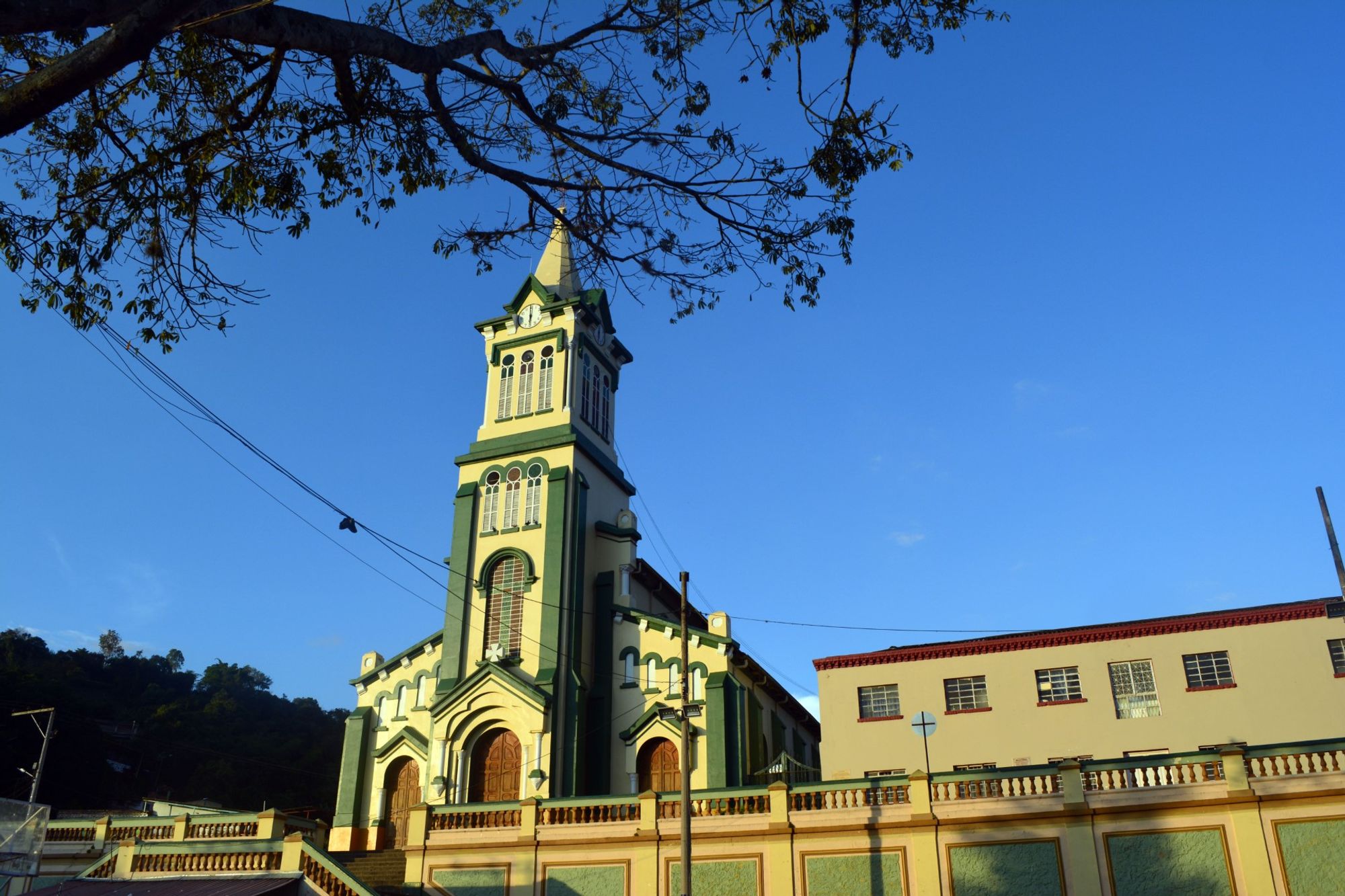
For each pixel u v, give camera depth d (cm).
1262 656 3256
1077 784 2495
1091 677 3403
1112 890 2383
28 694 6359
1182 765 2452
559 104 1541
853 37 1416
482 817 3020
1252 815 2333
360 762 4050
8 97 977
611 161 1483
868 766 3503
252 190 1462
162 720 7944
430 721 4034
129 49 988
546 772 3616
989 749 3416
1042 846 2473
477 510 4309
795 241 1496
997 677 3503
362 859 3241
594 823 2881
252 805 7494
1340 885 2231
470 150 1456
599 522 4325
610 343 4841
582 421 4453
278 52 1369
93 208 1383
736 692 3803
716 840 2742
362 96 1457
